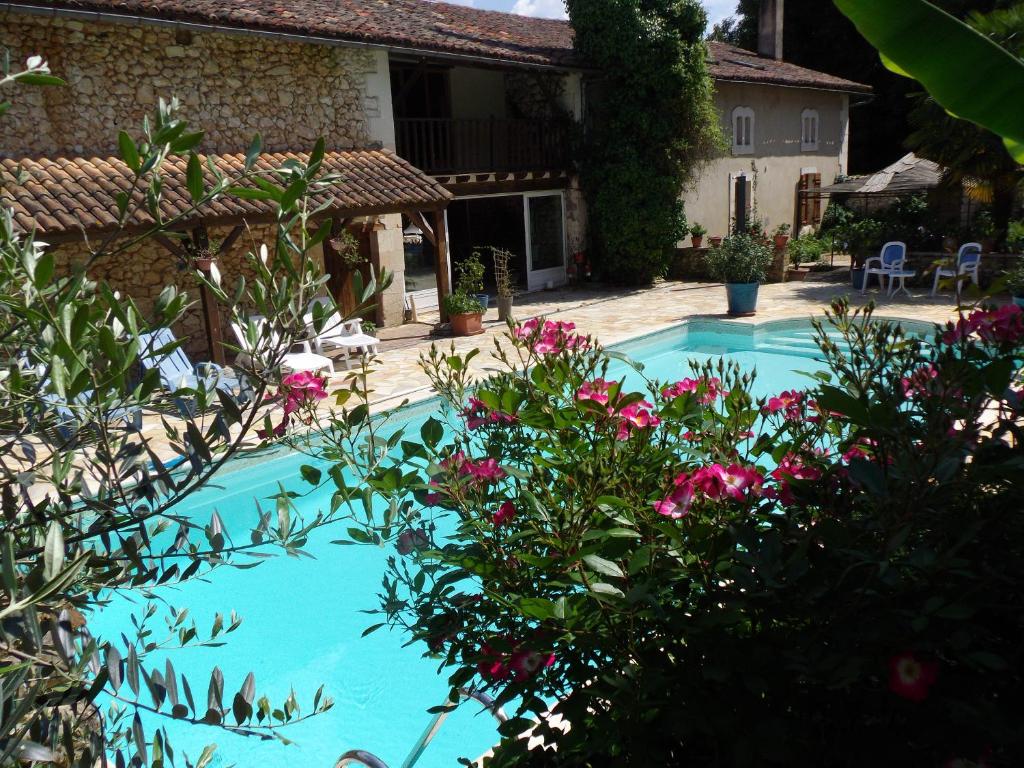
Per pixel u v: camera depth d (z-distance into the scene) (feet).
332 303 5.33
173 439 5.87
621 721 5.63
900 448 5.73
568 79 56.29
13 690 3.68
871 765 5.11
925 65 5.43
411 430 27.20
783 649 5.49
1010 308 6.95
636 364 8.67
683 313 47.03
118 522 5.34
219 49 38.58
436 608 7.59
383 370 34.88
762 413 7.82
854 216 74.02
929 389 6.29
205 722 4.79
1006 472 5.12
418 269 52.39
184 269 5.69
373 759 7.76
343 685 16.49
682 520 6.35
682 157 56.03
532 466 8.05
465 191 49.96
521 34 58.95
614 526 6.41
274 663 17.28
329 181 5.34
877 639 5.00
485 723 15.19
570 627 5.63
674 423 7.73
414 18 51.42
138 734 4.38
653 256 56.95
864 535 5.58
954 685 5.32
